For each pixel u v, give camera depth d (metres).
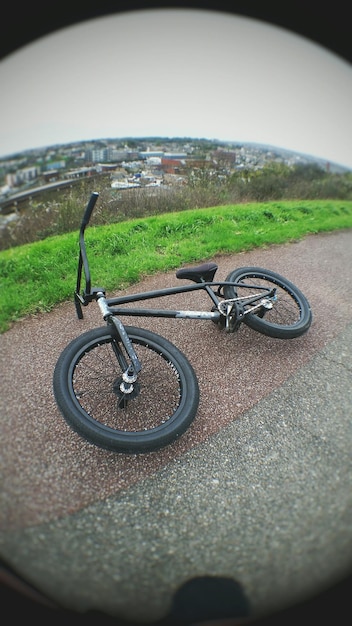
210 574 2.03
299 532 2.19
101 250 4.65
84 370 3.08
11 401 2.77
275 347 3.53
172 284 4.29
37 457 2.45
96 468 2.43
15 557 2.01
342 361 3.44
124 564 2.04
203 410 2.87
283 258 5.23
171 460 2.52
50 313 3.68
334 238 6.18
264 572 2.05
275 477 2.46
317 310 4.15
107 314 2.68
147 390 2.97
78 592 1.97
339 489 2.40
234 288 3.46
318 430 2.77
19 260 4.18
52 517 2.18
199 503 2.31
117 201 5.50
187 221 5.52
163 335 3.55
